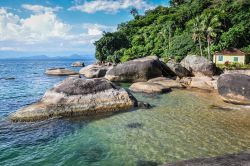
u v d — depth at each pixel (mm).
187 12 84000
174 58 64438
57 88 17641
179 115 17078
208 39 56906
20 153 11289
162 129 14148
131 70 35219
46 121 15633
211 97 23906
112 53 87250
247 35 58125
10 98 26047
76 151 11461
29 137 13203
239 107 19406
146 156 10781
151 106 19734
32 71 79500
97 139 12828
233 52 52781
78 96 17281
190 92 26797
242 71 33875
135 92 26234
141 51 81000
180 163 7066
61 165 10172
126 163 10227
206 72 38594
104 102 17719
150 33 90250
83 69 56625
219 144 11875
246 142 12086
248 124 14922
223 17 63188
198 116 16797
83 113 16844
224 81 21594
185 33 71438
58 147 11930
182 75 38656
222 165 6676
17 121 15594
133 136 13133
